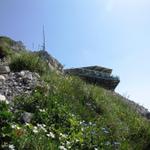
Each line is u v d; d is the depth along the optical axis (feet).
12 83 37.50
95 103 40.60
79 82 44.52
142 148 35.01
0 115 25.09
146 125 40.65
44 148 25.13
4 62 47.88
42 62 48.93
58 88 39.73
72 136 29.35
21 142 24.14
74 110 35.63
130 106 55.83
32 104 32.24
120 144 32.22
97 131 32.63
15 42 63.46
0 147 22.95
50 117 31.04
